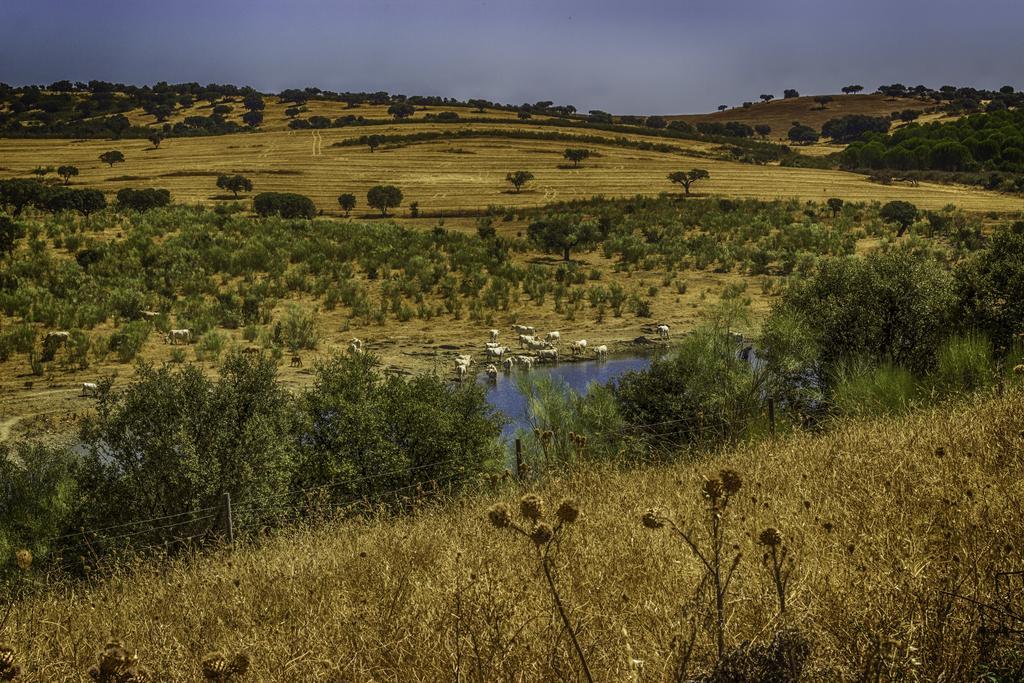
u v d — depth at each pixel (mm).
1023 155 147125
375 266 50281
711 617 3043
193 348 34438
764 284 47781
